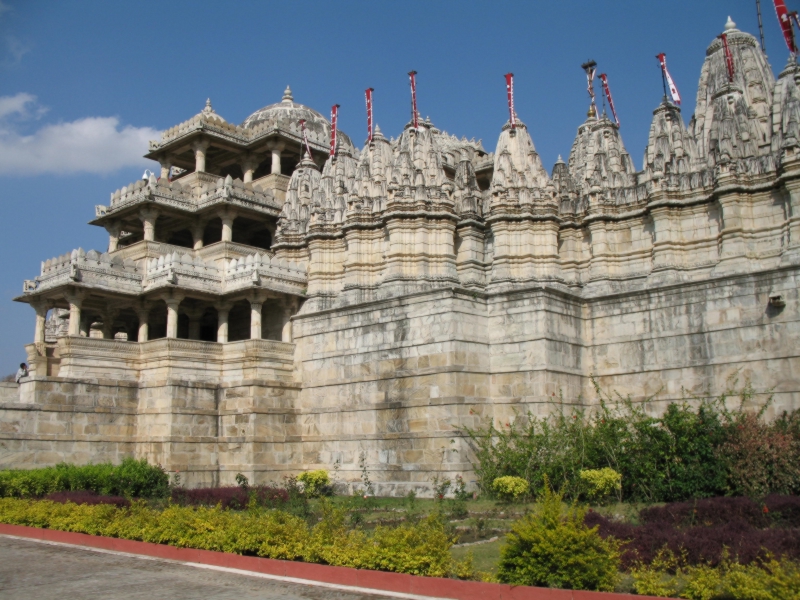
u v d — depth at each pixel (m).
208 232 55.38
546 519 16.28
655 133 39.59
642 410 34.66
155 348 40.25
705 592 13.90
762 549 16.67
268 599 16.14
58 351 39.38
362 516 27.11
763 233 34.16
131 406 39.75
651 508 23.19
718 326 33.28
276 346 41.09
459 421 33.97
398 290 38.56
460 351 34.75
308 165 48.84
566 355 35.72
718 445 27.42
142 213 48.44
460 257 40.66
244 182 55.75
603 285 37.75
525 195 38.88
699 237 36.03
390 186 40.06
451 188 41.31
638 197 38.06
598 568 15.41
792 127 33.59
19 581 18.03
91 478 31.39
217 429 39.81
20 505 27.27
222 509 28.11
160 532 21.84
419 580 16.50
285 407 40.12
